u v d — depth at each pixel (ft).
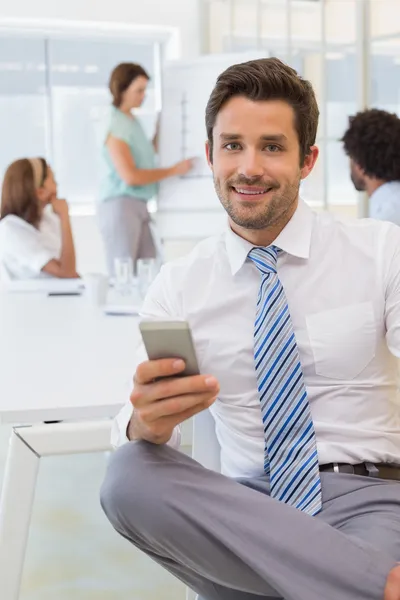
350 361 4.36
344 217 4.69
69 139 21.12
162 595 6.30
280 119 4.13
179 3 18.43
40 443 4.71
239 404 4.47
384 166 9.11
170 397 3.63
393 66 12.40
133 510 3.75
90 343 6.64
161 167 15.80
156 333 3.45
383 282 4.41
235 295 4.51
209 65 15.35
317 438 4.32
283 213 4.30
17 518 4.66
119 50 20.84
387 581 3.36
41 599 6.23
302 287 4.45
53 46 20.57
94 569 6.78
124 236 14.02
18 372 5.51
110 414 4.68
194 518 3.64
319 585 3.44
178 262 4.72
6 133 20.81
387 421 4.43
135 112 20.77
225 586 3.94
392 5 12.25
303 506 4.13
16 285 10.89
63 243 11.57
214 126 4.28
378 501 4.06
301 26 14.64
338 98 13.82
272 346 4.30
